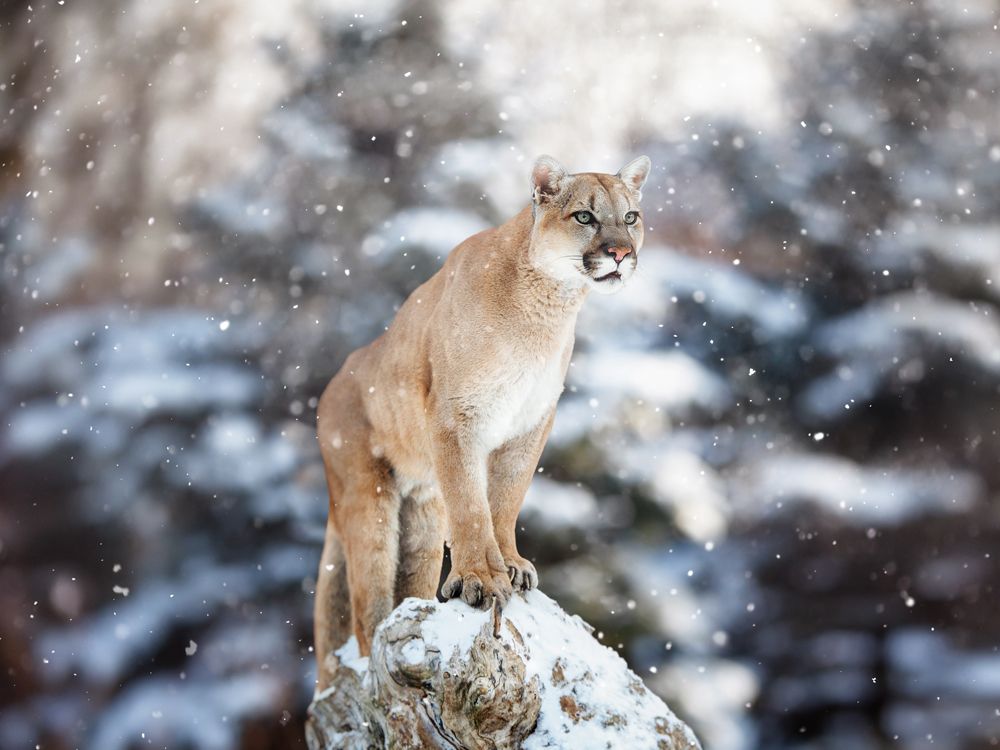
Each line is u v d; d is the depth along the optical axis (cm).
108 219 1817
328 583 751
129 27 1917
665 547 1533
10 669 1606
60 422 1639
